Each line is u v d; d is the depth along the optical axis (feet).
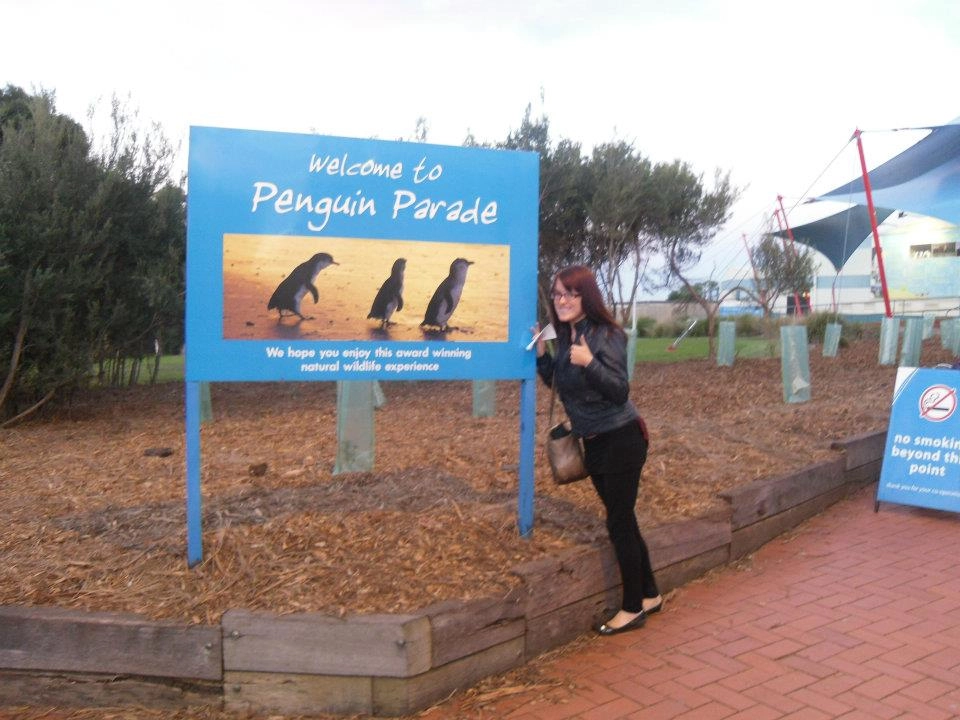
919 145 55.93
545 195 49.52
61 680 11.66
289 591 12.44
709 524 16.93
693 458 21.04
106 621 11.57
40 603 12.12
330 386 40.06
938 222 98.68
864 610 15.07
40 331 27.91
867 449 23.32
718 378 41.78
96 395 35.53
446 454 21.39
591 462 13.65
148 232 32.22
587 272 13.32
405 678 11.59
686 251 56.49
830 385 38.70
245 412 30.73
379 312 13.89
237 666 11.60
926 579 16.52
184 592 12.44
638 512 16.99
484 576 13.30
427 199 14.02
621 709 11.76
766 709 11.69
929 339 69.46
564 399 13.66
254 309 13.32
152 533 14.60
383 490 17.42
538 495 17.44
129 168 30.94
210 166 13.08
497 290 14.43
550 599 13.53
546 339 14.12
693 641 13.89
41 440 24.81
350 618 11.68
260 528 14.61
